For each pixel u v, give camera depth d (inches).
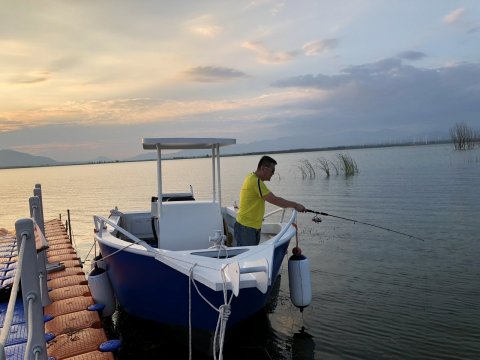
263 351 198.8
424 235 403.9
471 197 625.0
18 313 190.7
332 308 242.8
